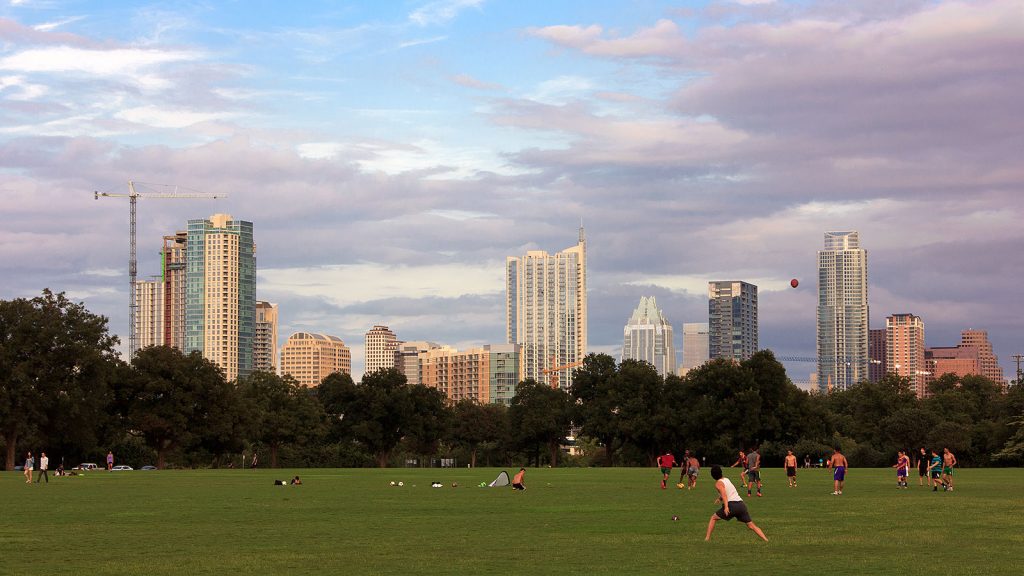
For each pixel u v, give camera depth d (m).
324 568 31.86
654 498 66.12
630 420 188.25
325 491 77.00
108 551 36.41
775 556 34.44
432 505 59.72
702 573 30.45
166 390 165.75
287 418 194.75
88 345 147.00
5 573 30.84
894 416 183.50
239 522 48.12
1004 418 177.38
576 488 80.56
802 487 82.50
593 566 32.06
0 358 135.88
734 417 172.50
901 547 36.84
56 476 115.44
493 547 37.28
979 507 56.62
